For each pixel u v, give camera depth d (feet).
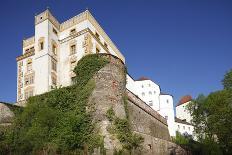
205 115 187.32
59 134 115.03
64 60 187.62
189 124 326.85
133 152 116.06
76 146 111.45
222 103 170.91
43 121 120.26
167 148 172.45
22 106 143.23
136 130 136.98
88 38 181.68
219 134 167.22
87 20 189.16
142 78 306.76
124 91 131.85
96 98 120.78
